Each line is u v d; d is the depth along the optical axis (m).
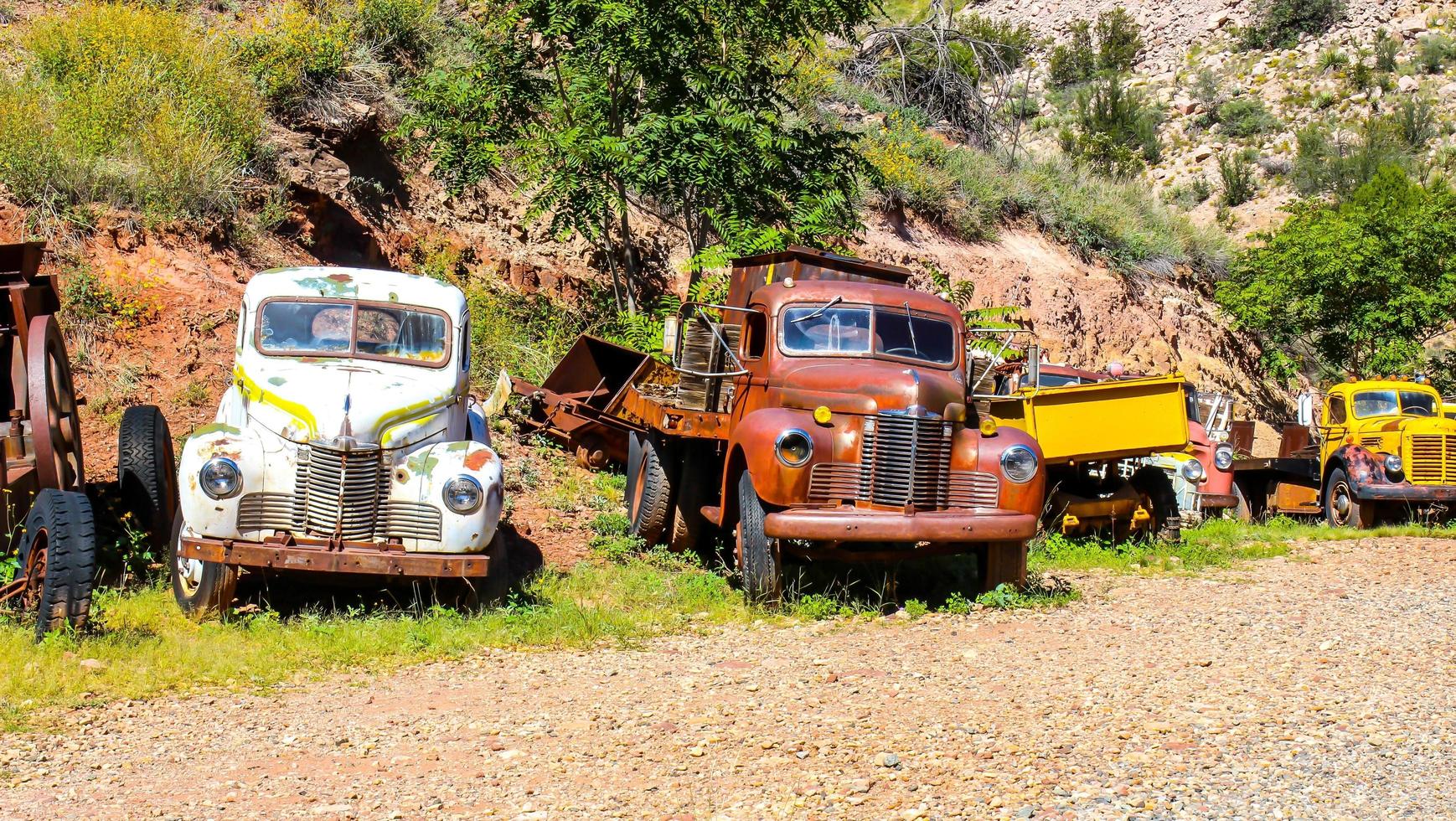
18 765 5.21
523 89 15.76
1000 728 5.75
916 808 4.66
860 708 6.15
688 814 4.64
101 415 11.59
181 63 15.52
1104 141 42.34
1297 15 51.41
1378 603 9.11
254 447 7.79
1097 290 24.77
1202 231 30.00
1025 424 11.13
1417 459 14.72
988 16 60.44
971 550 9.45
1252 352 27.20
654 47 14.62
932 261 22.28
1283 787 4.83
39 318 8.43
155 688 6.43
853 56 28.45
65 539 7.06
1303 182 40.16
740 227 15.05
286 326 8.55
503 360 14.70
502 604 8.45
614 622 8.20
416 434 8.14
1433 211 24.56
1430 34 49.00
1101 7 57.91
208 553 7.48
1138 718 5.88
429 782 5.03
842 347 9.42
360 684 6.69
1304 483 16.11
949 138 28.08
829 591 9.31
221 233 14.06
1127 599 9.30
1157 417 11.20
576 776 5.11
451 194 15.93
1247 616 8.59
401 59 18.77
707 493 10.47
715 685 6.68
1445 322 25.41
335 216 15.55
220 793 4.90
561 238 16.69
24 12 16.78
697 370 10.73
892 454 8.62
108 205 13.38
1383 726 5.67
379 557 7.56
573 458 13.23
